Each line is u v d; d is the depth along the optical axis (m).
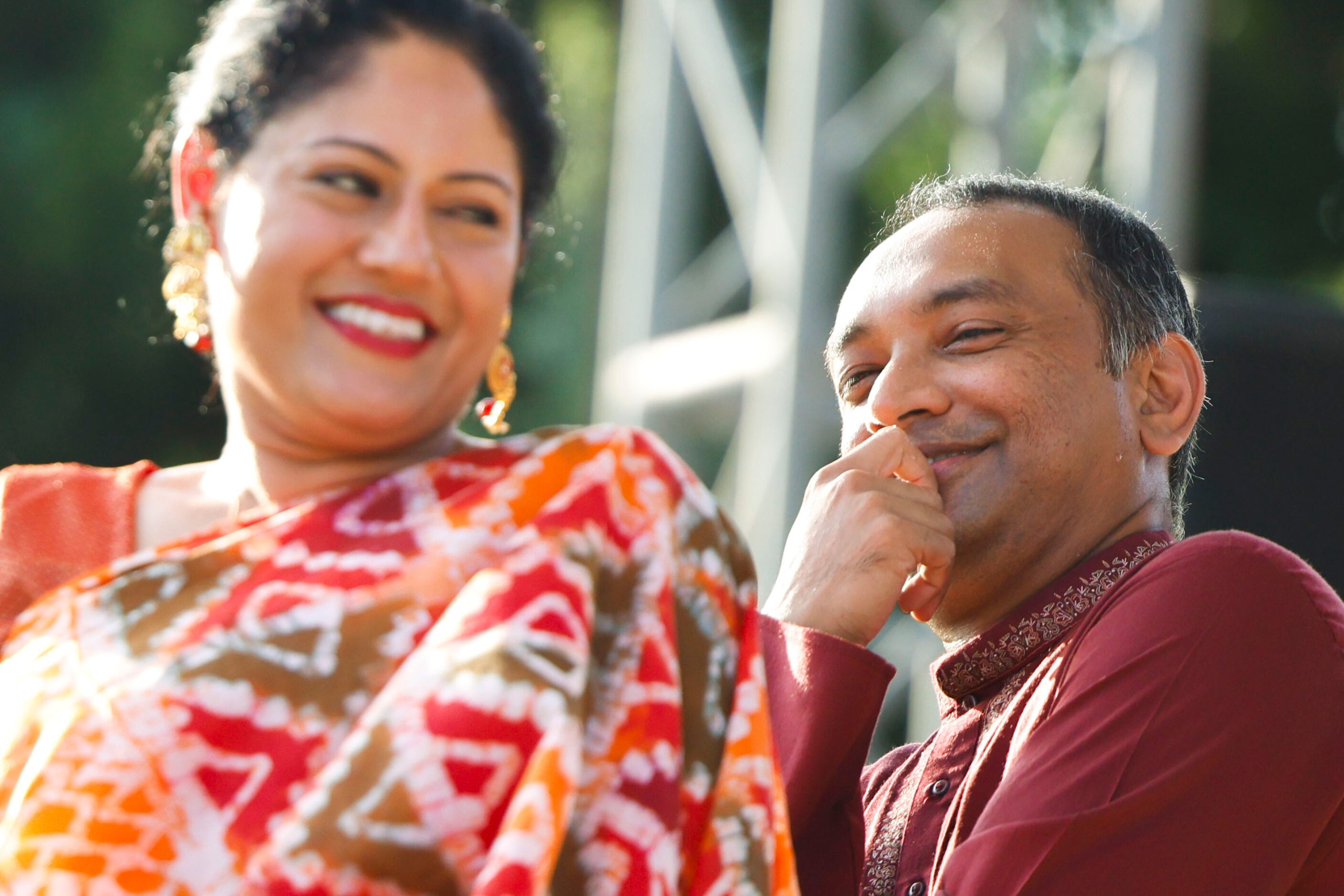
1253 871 3.21
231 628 2.41
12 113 17.25
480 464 2.61
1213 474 9.31
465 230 2.70
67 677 2.44
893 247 4.14
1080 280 3.95
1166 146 10.38
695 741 2.58
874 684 3.54
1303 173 19.56
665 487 2.66
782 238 9.91
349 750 2.24
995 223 4.02
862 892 3.81
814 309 9.75
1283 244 19.47
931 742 4.17
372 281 2.64
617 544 2.56
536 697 2.26
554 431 2.67
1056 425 3.85
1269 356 9.40
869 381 4.13
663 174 11.66
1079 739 3.36
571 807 2.23
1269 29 19.25
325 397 2.63
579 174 18.34
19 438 17.34
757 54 18.52
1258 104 19.48
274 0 2.72
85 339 17.41
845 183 9.95
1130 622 3.47
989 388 3.86
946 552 3.79
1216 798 3.23
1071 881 3.20
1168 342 4.05
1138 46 10.56
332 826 2.19
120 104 17.38
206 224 2.81
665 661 2.51
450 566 2.44
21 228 17.06
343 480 2.76
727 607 2.72
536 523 2.47
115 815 2.30
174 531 2.80
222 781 2.32
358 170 2.63
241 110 2.71
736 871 2.52
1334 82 19.41
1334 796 3.30
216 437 17.89
